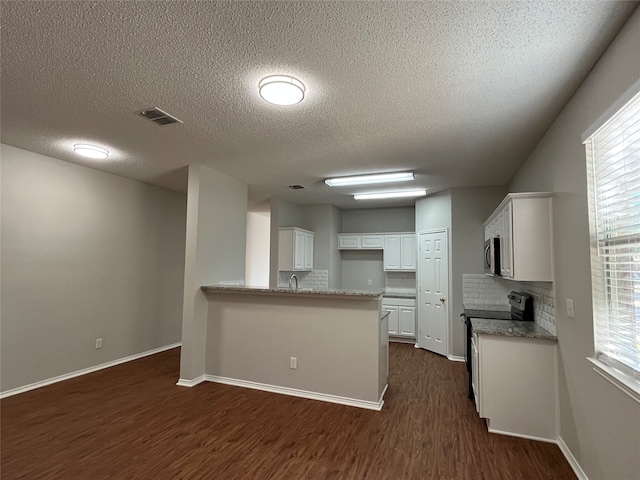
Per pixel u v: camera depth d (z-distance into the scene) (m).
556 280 2.66
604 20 1.58
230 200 4.56
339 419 3.07
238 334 3.97
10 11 1.54
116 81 2.16
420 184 4.91
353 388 3.41
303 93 2.19
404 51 1.83
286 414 3.17
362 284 6.97
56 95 2.35
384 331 3.76
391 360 5.00
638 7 1.48
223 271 4.40
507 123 2.76
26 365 3.64
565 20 1.58
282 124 2.81
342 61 1.92
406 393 3.71
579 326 2.22
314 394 3.56
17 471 2.26
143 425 2.93
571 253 2.35
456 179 4.59
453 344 5.01
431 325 5.50
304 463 2.39
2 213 3.43
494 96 2.31
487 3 1.47
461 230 5.08
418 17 1.57
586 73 2.03
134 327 4.93
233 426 2.92
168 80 2.14
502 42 1.74
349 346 3.47
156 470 2.29
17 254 3.55
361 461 2.42
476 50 1.81
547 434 2.67
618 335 1.84
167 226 5.53
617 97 1.69
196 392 3.70
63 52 1.86
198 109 2.54
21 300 3.59
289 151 3.50
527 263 2.79
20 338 3.58
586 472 2.12
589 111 2.02
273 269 5.96
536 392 2.71
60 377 3.97
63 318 3.99
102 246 4.46
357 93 2.28
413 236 6.43
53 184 3.87
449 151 3.46
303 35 1.70
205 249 4.10
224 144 3.30
